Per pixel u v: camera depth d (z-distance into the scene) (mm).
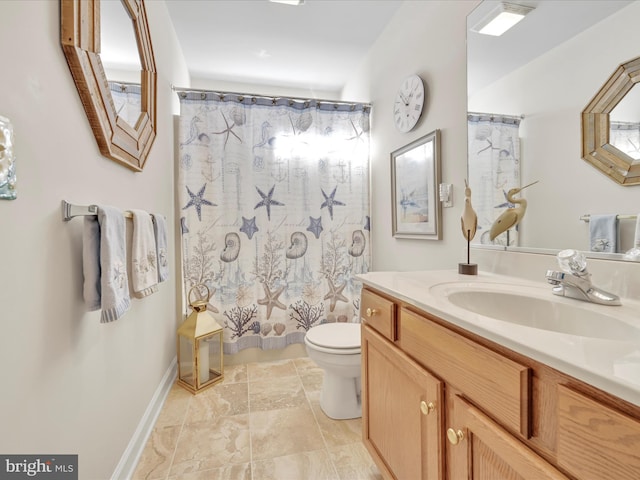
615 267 833
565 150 958
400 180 1901
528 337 535
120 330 1149
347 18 1973
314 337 1619
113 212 917
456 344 686
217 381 1952
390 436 1001
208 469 1226
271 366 2207
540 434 496
